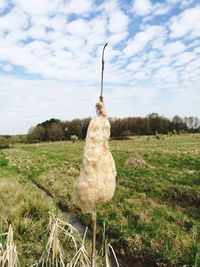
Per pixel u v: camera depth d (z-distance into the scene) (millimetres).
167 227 9383
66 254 7109
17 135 106938
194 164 22547
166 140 69688
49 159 36750
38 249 7285
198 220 10242
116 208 11328
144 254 8164
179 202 12508
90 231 10148
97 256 7363
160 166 22656
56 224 6277
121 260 8062
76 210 12148
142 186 15156
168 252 7945
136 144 59062
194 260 7355
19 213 9016
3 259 5684
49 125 113625
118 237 9117
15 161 35469
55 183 17531
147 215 10547
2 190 12695
